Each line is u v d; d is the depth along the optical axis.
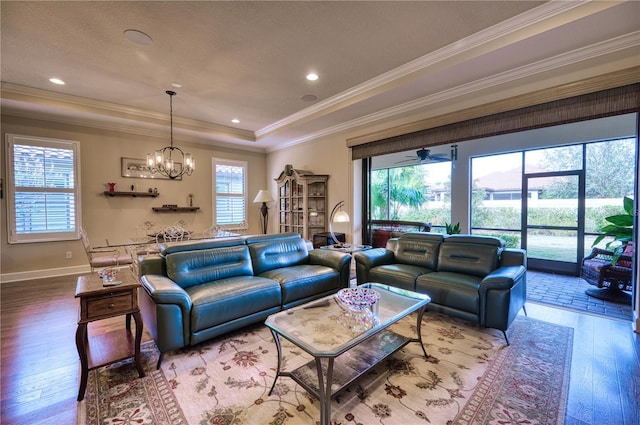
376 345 2.11
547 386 1.81
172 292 2.10
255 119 5.09
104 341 2.11
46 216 4.35
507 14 2.29
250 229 6.69
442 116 3.65
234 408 1.63
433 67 2.94
